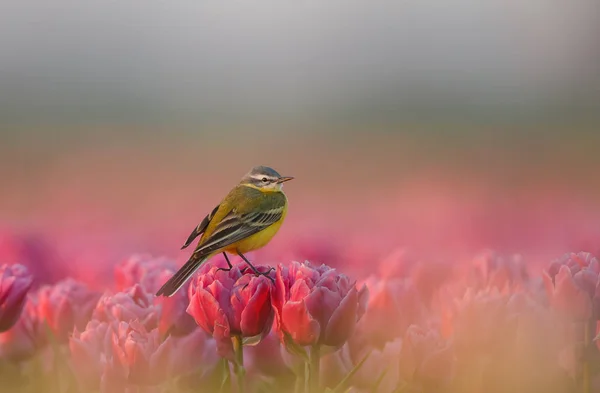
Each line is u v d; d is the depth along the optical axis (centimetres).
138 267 741
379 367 576
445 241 1780
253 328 528
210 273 557
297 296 519
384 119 8719
